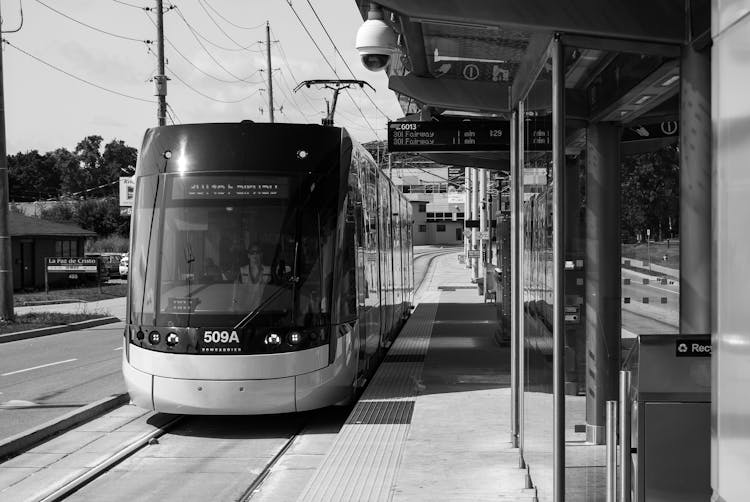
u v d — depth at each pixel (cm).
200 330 947
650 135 480
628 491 346
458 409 985
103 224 8575
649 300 467
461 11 444
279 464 823
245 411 945
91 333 2362
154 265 986
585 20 434
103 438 943
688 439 329
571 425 504
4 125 2348
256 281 966
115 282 5516
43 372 1520
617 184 538
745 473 199
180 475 783
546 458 525
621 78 491
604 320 527
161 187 1009
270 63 4697
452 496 624
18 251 4538
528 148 623
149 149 1034
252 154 1007
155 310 968
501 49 662
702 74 422
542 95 531
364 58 670
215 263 975
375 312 1323
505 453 761
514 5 441
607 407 367
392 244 1788
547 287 520
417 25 595
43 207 8706
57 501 694
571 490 496
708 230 419
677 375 330
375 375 1267
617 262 529
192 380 941
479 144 1099
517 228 782
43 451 880
